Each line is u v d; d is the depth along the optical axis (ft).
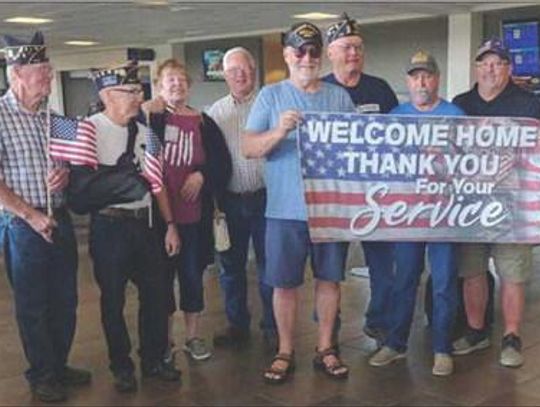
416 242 11.62
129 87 10.73
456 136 11.31
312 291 16.67
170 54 38.47
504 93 11.75
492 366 12.02
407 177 11.31
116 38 35.29
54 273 11.02
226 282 13.38
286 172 11.03
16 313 10.91
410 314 12.12
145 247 11.18
